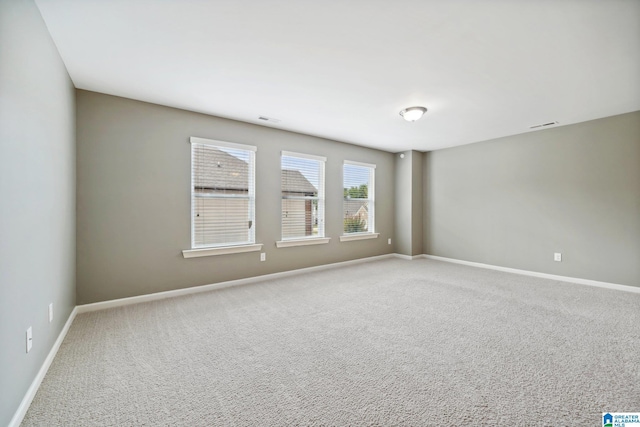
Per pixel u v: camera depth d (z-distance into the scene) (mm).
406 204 6012
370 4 1727
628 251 3670
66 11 1777
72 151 2721
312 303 3219
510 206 4789
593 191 3936
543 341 2291
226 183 3898
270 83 2824
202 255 3645
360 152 5586
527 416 1461
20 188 1514
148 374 1851
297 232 4672
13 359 1410
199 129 3648
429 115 3760
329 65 2480
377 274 4598
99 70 2545
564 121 3992
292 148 4559
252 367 1934
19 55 1504
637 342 2266
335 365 1956
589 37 2057
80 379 1793
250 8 1762
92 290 2975
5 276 1341
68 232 2561
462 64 2455
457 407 1533
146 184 3279
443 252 5797
